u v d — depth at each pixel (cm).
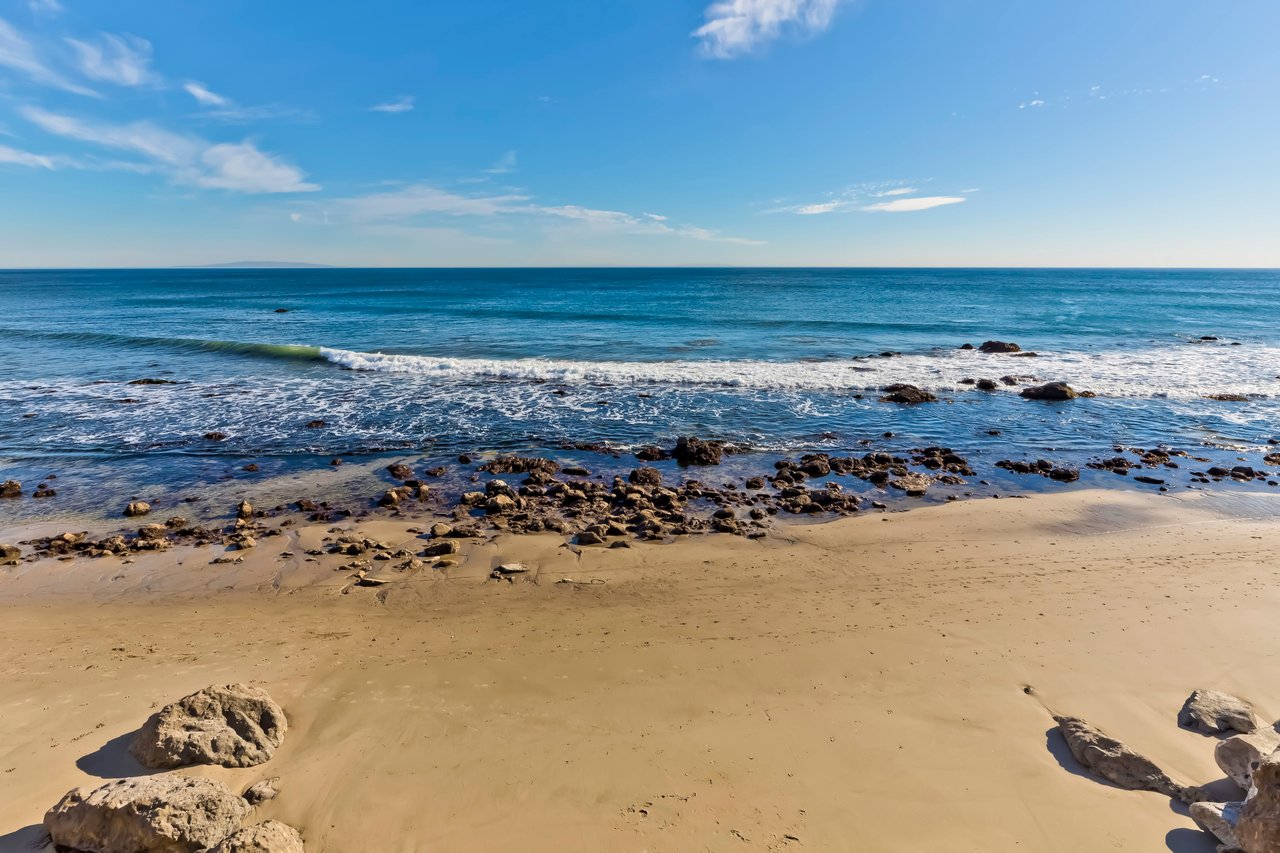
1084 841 430
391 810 458
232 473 1309
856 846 429
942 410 1823
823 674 632
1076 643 682
